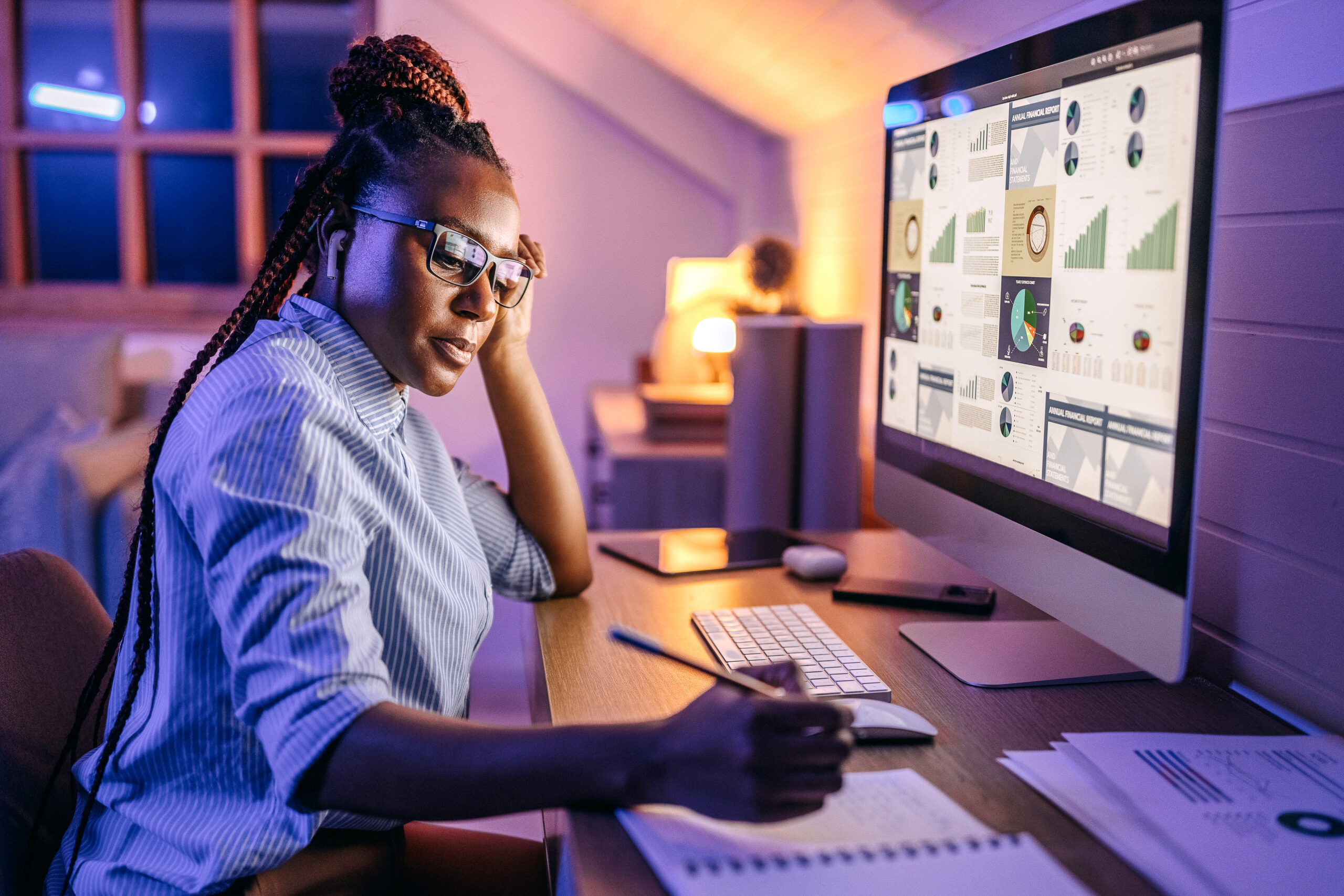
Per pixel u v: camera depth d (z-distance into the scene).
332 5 3.45
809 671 0.91
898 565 1.34
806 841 0.59
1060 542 0.85
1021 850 0.58
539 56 3.01
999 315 0.96
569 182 3.36
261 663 0.64
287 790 0.63
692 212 3.39
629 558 1.35
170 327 3.33
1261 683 0.89
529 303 1.14
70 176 3.45
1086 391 0.81
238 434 0.69
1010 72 0.93
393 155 0.85
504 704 2.48
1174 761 0.72
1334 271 0.81
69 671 0.93
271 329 0.83
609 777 0.60
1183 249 0.69
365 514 0.77
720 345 2.47
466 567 0.91
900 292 1.21
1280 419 0.87
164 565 0.77
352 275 0.87
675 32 2.44
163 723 0.77
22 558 0.94
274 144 3.36
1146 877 0.57
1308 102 0.83
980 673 0.91
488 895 0.95
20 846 0.82
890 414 1.25
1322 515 0.82
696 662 0.65
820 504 1.80
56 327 3.30
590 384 3.46
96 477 2.46
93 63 3.41
